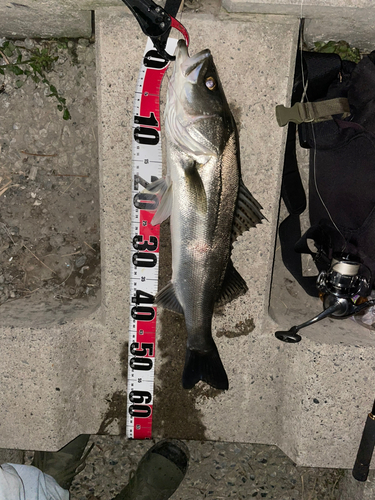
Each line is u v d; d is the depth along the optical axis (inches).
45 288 36.9
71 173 36.4
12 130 35.6
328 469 39.1
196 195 26.8
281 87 30.6
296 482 38.9
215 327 34.1
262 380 34.7
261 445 39.4
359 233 30.5
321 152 31.6
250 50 30.1
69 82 35.1
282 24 29.9
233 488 38.7
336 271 30.4
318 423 33.2
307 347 32.8
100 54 30.0
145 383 34.1
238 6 28.8
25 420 33.8
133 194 31.4
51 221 36.8
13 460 37.5
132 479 37.6
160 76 30.1
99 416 35.0
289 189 33.4
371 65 29.1
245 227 28.9
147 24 25.4
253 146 31.5
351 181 30.3
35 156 36.1
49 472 37.1
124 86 30.5
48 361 33.0
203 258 28.2
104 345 34.2
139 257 32.5
